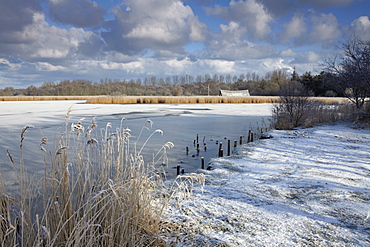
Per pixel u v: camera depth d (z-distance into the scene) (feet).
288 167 17.98
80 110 78.59
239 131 40.11
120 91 227.81
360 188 13.61
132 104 118.42
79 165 10.14
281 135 30.86
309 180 15.01
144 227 9.10
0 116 59.06
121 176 10.48
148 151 26.71
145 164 21.89
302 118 41.68
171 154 25.82
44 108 86.07
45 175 9.07
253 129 42.27
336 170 17.10
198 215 10.68
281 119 41.52
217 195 12.78
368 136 29.48
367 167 17.80
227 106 104.01
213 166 18.28
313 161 19.56
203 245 8.60
